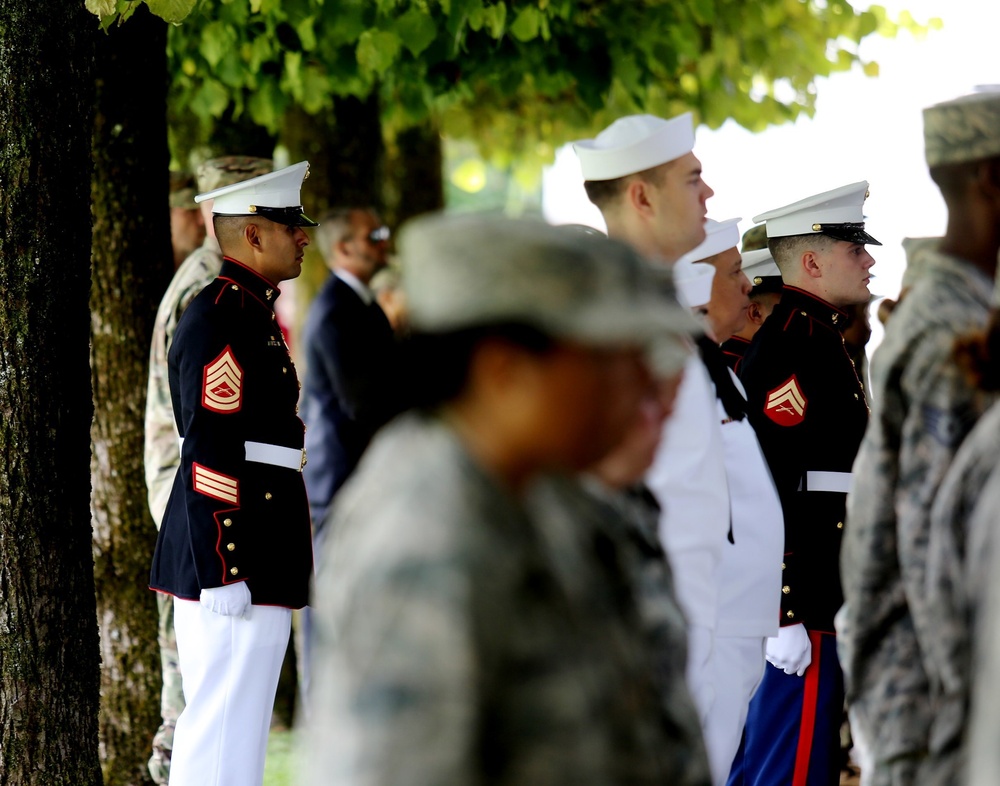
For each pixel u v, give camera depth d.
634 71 21.64
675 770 4.81
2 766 10.94
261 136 22.45
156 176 16.25
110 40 15.84
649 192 10.30
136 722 16.41
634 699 4.61
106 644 16.42
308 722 4.57
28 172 10.78
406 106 21.91
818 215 13.08
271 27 19.98
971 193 7.71
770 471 12.61
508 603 4.21
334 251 18.69
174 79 21.11
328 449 17.95
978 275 7.69
